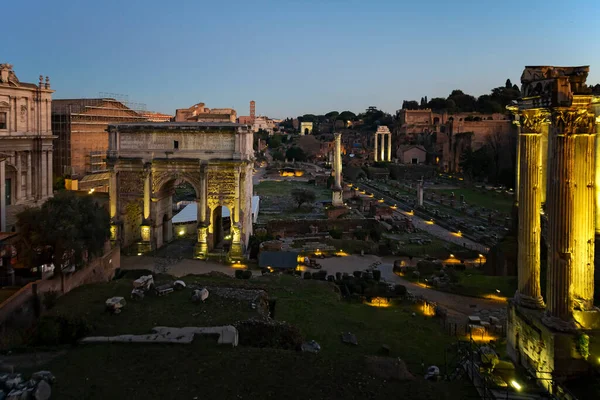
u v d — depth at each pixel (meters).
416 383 20.25
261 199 118.00
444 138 196.75
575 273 21.14
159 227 64.88
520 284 24.23
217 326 25.97
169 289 33.81
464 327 34.41
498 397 19.00
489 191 135.25
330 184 143.12
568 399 18.52
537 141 23.55
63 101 105.81
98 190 97.88
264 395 18.69
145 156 62.50
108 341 23.45
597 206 30.14
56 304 30.83
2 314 27.98
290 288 40.84
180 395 18.48
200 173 60.94
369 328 32.34
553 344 19.88
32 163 69.69
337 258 63.28
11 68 65.00
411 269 55.34
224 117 172.50
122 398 18.14
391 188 147.50
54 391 18.44
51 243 34.94
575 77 20.81
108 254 45.22
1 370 19.88
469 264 59.00
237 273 48.75
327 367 21.36
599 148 29.36
